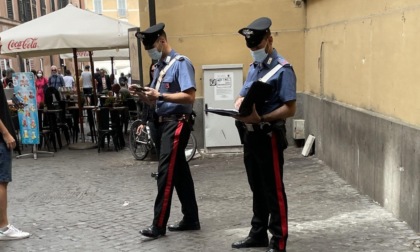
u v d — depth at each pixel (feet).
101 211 18.80
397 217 15.99
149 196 20.66
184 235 15.44
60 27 31.63
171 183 15.11
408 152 14.89
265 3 29.84
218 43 30.01
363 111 19.03
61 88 54.19
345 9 21.48
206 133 29.60
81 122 35.55
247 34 12.34
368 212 16.79
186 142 15.33
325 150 24.91
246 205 18.56
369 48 18.47
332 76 23.84
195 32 29.94
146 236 15.15
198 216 16.76
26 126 30.42
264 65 12.64
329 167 24.16
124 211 18.65
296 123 29.78
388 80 16.65
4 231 15.74
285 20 29.99
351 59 20.72
